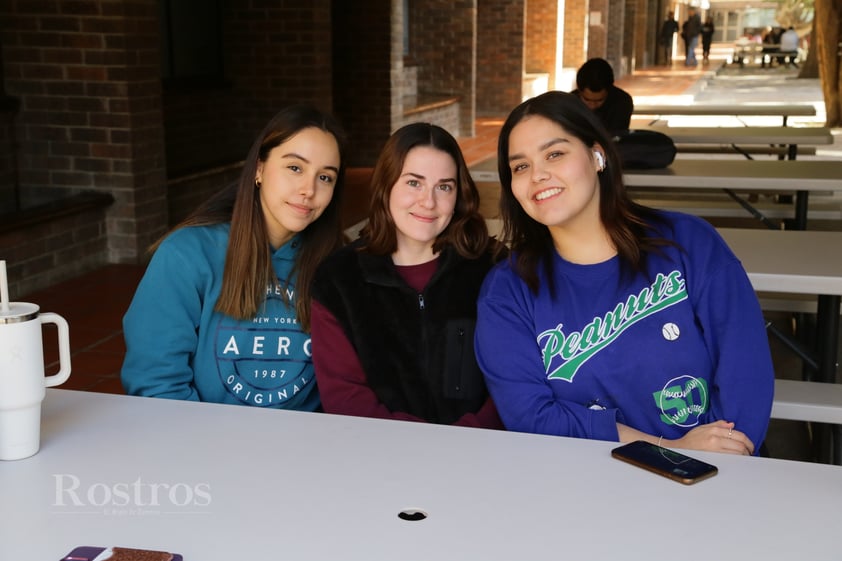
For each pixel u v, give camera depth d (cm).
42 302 504
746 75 2720
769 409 187
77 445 154
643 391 187
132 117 573
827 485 139
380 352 205
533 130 187
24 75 574
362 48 952
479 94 1488
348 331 205
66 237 550
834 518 129
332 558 118
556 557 118
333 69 960
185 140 778
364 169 965
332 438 157
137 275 562
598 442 155
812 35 2375
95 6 557
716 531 125
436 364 206
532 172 187
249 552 119
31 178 588
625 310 188
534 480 140
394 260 213
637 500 134
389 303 206
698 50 4678
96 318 477
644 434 183
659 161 480
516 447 153
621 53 2442
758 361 187
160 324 202
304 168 204
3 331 143
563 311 190
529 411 186
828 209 551
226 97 838
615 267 190
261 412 170
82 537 124
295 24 827
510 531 125
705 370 190
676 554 119
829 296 309
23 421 147
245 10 833
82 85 570
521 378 189
